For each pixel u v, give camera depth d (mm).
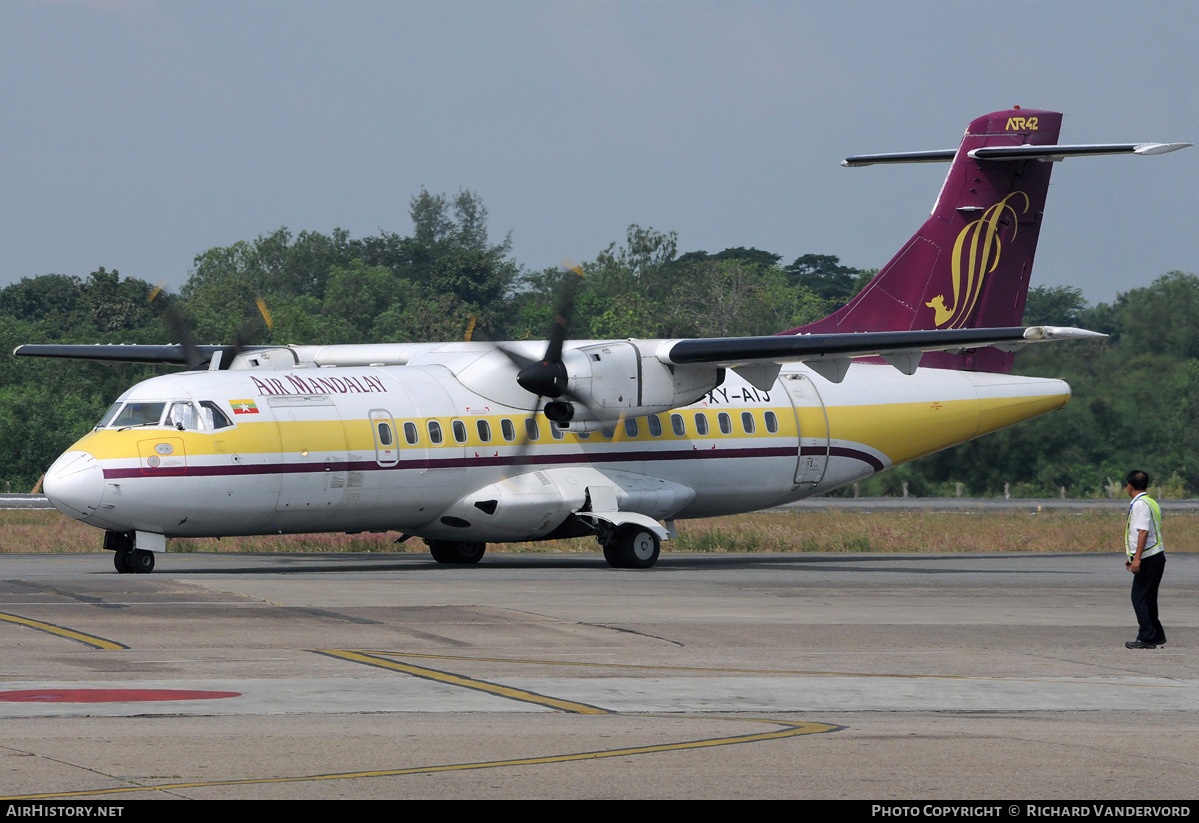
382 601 65250
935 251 105188
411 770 30250
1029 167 106500
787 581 81438
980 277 106625
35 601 63750
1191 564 103875
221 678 42906
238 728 34781
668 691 41469
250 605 62719
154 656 47500
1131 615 63750
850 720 36969
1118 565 101875
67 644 50094
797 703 39594
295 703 38562
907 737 34438
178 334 100125
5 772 29625
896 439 106625
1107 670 46938
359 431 87250
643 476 97312
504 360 93750
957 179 105125
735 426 101188
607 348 89750
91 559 96625
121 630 53906
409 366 94125
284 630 54531
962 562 105188
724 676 44656
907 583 80812
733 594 71812
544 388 87438
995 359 110625
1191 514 178875
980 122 104938
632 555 93062
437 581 78062
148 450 80625
